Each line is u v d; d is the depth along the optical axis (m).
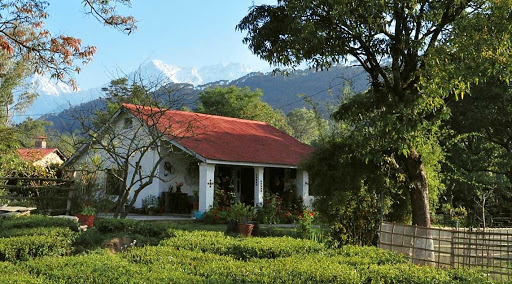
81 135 18.09
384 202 12.48
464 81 10.96
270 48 13.18
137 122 20.91
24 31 12.58
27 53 12.80
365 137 11.56
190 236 10.04
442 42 11.95
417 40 12.30
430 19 12.27
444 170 21.23
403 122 11.23
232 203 22.41
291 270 6.54
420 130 11.46
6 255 8.45
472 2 12.11
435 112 12.12
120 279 5.99
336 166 12.23
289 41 12.66
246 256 8.45
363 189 12.09
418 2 12.26
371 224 12.23
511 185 23.33
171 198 21.30
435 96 10.99
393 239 10.20
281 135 27.58
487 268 8.49
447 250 9.79
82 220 13.38
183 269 6.86
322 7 12.20
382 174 12.23
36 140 35.84
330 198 12.00
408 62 12.93
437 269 7.47
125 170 14.99
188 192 22.44
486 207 23.98
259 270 6.62
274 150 23.50
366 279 6.45
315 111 16.73
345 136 12.42
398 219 13.17
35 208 15.66
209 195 19.09
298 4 11.87
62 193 15.99
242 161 20.02
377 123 11.73
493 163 24.12
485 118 21.69
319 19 12.52
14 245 8.61
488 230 12.83
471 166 23.06
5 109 32.38
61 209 15.27
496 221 22.22
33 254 8.95
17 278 5.91
